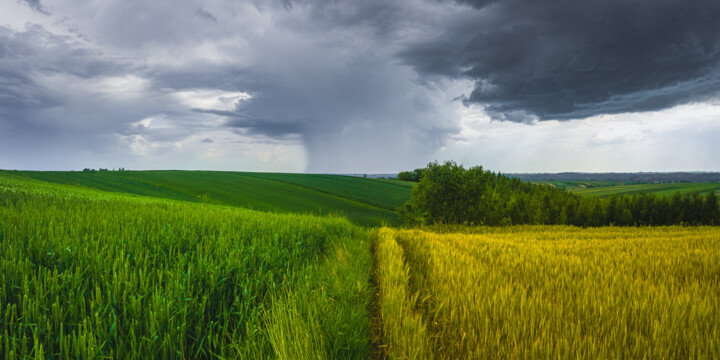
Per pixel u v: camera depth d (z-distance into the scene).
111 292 4.39
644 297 6.39
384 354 4.69
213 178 95.25
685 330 4.74
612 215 68.44
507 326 4.69
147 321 3.80
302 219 18.09
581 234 27.23
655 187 169.12
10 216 8.65
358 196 101.44
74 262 5.52
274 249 8.58
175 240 8.05
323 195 93.94
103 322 3.81
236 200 71.00
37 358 3.01
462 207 48.12
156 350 3.52
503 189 111.69
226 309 4.76
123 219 10.32
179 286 4.68
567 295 6.48
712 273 9.49
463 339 4.48
